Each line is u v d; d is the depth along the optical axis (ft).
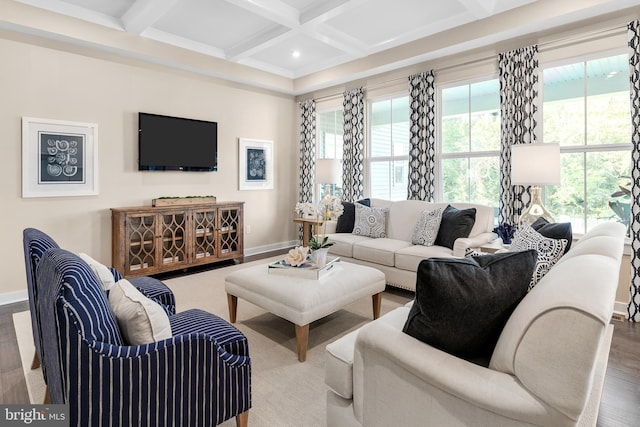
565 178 11.50
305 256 8.85
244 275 8.89
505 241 10.86
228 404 4.88
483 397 3.30
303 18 11.88
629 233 10.11
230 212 16.19
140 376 4.03
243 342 5.51
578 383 2.91
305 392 6.45
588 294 3.03
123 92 13.66
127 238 12.95
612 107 10.61
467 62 13.39
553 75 11.62
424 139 14.52
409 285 11.23
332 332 9.00
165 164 14.85
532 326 3.18
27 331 9.05
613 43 10.27
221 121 16.93
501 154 12.47
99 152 13.14
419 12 11.94
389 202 14.79
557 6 10.47
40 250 5.52
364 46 14.61
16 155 11.37
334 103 18.57
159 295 7.09
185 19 12.63
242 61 16.38
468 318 3.74
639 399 6.23
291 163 20.35
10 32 11.12
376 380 4.24
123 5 11.66
